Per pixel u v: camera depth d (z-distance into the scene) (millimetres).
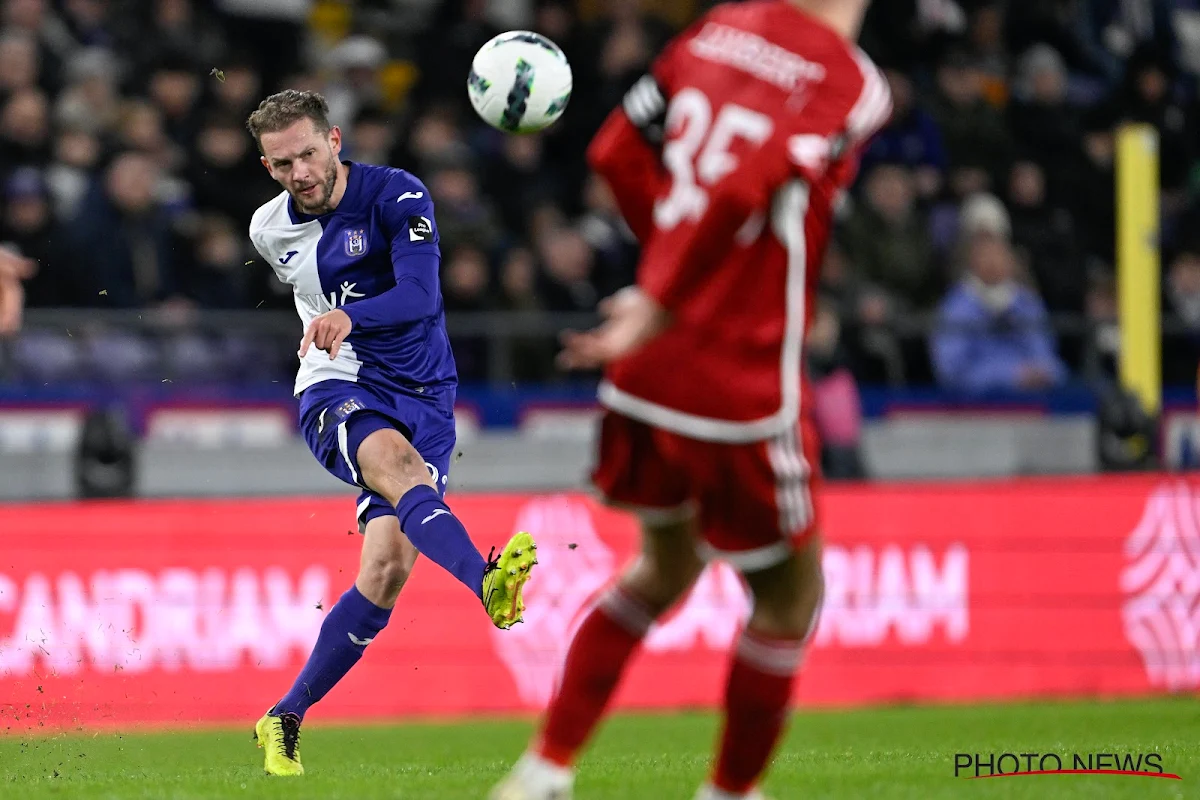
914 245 42781
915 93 47625
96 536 30109
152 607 30203
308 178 17297
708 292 10406
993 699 33688
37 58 39344
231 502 30969
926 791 13797
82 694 29578
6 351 32875
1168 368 42750
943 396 38625
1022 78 51375
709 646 32312
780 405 10477
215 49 42594
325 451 17906
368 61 43219
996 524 34219
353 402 17750
